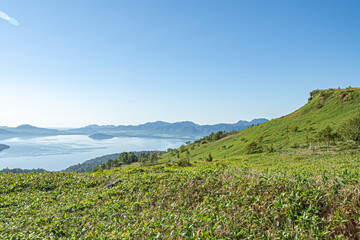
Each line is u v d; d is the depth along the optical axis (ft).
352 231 19.79
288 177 30.58
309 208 22.15
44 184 54.60
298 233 19.33
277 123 416.87
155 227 24.54
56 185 54.75
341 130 193.06
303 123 352.90
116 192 43.04
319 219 21.11
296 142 244.01
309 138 223.30
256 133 413.39
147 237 22.86
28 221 31.63
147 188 42.57
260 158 179.63
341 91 437.58
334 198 23.24
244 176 34.81
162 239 22.07
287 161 135.44
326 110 378.94
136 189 43.04
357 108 318.65
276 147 250.16
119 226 27.02
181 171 51.88
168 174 49.32
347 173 26.86
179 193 35.45
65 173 67.62
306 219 20.77
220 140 508.53
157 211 30.40
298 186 25.89
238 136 469.98
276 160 148.05
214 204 28.25
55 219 31.73
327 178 26.53
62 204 39.50
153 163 524.52
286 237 19.53
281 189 27.91
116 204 35.53
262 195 27.94
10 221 31.86
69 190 50.29
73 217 31.86
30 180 57.06
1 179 56.75
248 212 24.61
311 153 158.71
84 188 50.83
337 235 19.39
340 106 367.86
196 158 408.46
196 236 20.88
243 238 20.92
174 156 555.28
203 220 23.84
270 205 24.94
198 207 29.07
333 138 167.32
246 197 27.50
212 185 35.22
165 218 26.07
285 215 22.85
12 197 44.83
